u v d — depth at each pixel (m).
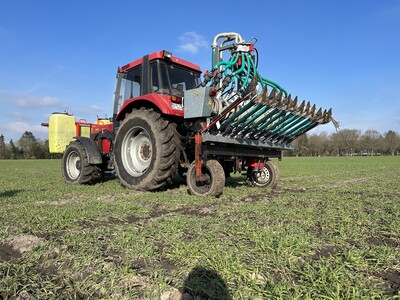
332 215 3.32
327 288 1.64
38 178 8.47
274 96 4.80
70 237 2.54
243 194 5.21
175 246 2.29
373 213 3.52
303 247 2.27
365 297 1.55
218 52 5.71
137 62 5.95
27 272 1.93
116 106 6.58
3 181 7.52
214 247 2.24
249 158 6.15
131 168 5.83
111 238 2.54
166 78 5.64
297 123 5.86
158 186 5.30
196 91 4.82
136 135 5.83
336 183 7.54
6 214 3.39
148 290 1.66
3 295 1.65
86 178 6.70
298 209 3.64
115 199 4.62
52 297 1.62
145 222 3.12
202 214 3.55
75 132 8.87
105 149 7.00
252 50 5.40
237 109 4.82
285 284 1.71
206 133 4.86
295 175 10.48
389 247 2.29
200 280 1.76
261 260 2.03
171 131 5.25
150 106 5.62
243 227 2.79
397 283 1.78
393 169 14.42
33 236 2.60
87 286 1.72
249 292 1.64
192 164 5.06
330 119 5.90
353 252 2.16
